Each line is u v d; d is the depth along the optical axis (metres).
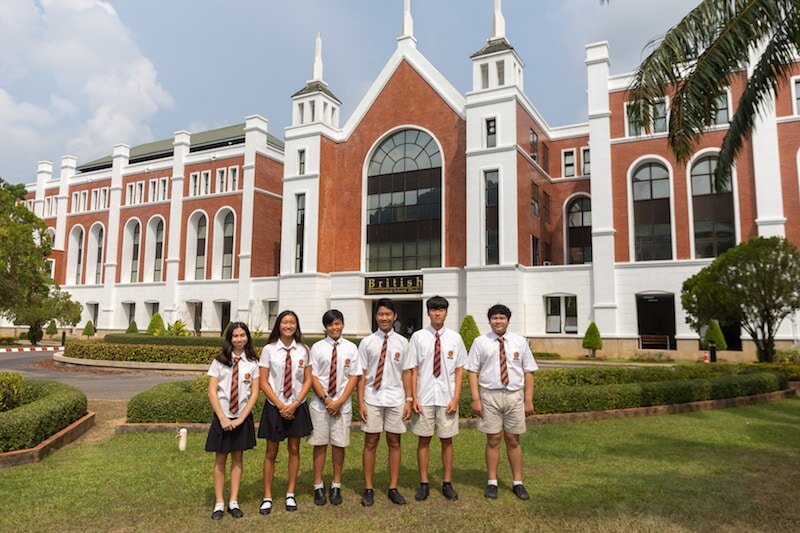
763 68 9.49
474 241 29.20
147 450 7.93
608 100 28.92
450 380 5.99
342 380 5.82
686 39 8.73
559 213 34.38
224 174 40.28
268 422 5.61
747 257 16.42
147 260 42.78
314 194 33.84
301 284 33.38
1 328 50.53
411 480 6.55
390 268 32.88
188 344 24.03
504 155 29.08
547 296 28.75
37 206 50.69
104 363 21.72
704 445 8.20
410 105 33.34
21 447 7.36
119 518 5.34
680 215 27.19
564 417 9.82
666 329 36.16
